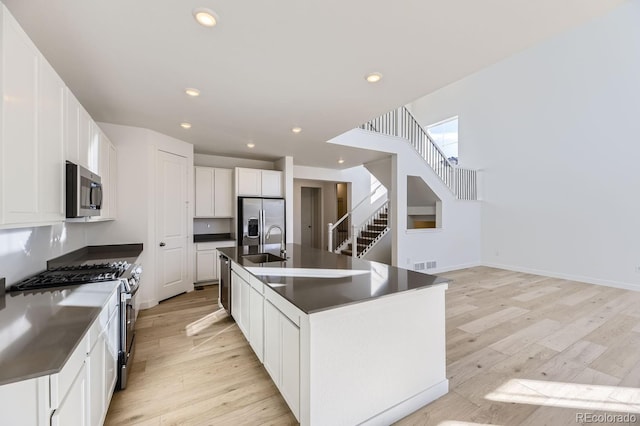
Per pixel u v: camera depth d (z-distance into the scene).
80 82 2.41
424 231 5.81
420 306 1.92
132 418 1.79
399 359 1.81
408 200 6.86
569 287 4.85
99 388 1.55
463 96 7.23
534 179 5.89
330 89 2.55
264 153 5.30
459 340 2.87
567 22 1.63
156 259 3.92
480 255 6.86
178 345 2.77
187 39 1.82
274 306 1.96
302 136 4.12
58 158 1.78
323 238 8.52
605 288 4.77
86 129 2.35
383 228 6.78
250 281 2.53
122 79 2.36
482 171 6.84
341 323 1.58
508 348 2.70
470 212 6.66
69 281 1.93
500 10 1.53
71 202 1.92
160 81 2.40
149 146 3.79
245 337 2.80
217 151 5.13
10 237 1.82
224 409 1.88
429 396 1.93
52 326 1.27
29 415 0.94
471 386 2.12
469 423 1.75
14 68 1.30
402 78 2.33
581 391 2.06
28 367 0.95
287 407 1.90
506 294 4.46
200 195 5.00
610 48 4.85
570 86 5.34
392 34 1.76
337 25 1.67
